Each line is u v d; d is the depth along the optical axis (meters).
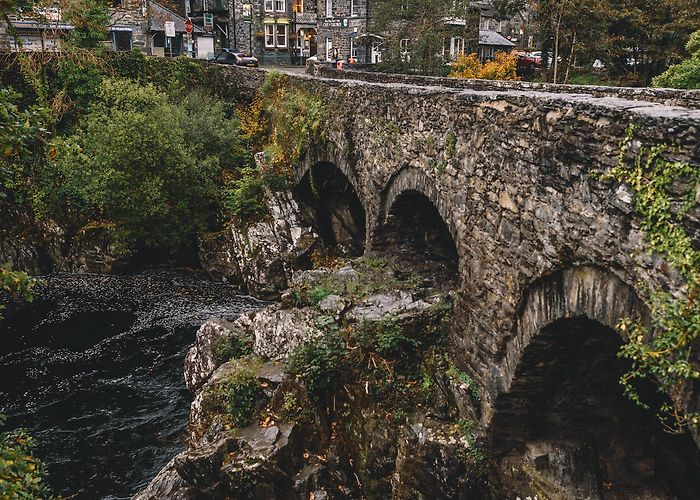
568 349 7.11
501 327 7.77
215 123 21.44
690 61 16.55
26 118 5.66
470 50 29.39
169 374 13.67
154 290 18.08
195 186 19.25
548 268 6.53
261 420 9.52
